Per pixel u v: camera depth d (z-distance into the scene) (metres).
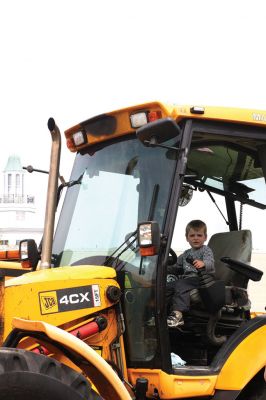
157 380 4.99
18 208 51.34
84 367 4.46
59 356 4.51
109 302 5.02
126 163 5.50
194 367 5.18
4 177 53.16
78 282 4.91
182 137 5.21
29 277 4.85
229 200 6.41
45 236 5.11
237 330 5.43
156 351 5.02
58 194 5.91
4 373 3.89
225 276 5.99
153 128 4.75
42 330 4.10
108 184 5.58
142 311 5.11
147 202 5.26
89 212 5.63
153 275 5.08
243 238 6.04
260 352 5.35
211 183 6.23
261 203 6.11
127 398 4.29
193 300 5.54
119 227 5.39
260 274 5.67
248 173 6.11
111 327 5.06
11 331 4.36
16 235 51.22
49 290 4.79
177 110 5.18
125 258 5.26
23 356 4.00
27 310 4.68
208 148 5.68
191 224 5.82
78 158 5.91
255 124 5.48
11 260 8.02
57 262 5.62
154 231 4.75
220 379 5.17
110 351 5.04
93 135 5.70
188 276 5.66
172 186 5.15
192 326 5.64
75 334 4.80
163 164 5.27
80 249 5.55
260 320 5.48
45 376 3.99
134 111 5.38
